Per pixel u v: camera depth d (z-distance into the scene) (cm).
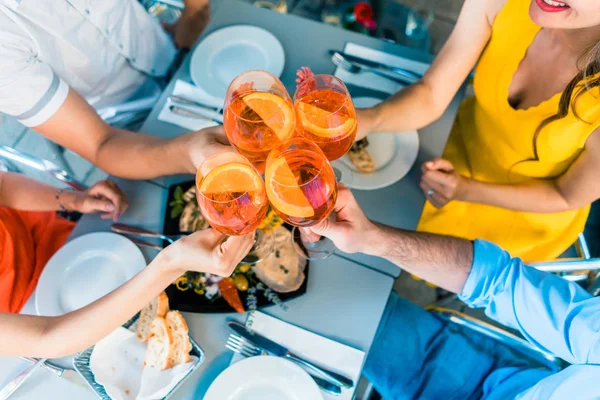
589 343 94
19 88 110
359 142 118
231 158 84
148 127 126
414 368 123
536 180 133
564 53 108
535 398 104
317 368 98
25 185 133
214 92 128
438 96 122
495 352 124
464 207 146
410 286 189
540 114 117
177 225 112
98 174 205
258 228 111
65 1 122
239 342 101
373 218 114
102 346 100
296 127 92
